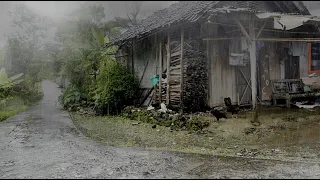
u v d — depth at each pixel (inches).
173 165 179.8
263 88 380.2
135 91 418.6
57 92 644.1
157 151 215.6
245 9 281.3
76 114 422.3
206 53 348.8
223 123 297.6
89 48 516.7
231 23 311.6
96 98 412.2
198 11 308.7
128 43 431.8
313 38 337.4
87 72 514.6
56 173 167.5
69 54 510.0
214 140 249.8
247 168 173.8
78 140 254.1
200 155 203.8
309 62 383.2
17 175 165.9
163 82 376.8
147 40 418.3
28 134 278.4
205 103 346.3
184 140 252.5
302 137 249.6
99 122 349.4
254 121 297.7
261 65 379.6
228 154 208.8
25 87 464.8
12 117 386.6
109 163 184.9
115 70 412.5
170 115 315.3
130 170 170.2
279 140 244.5
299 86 381.7
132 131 292.7
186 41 339.9
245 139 250.5
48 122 350.0
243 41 362.0
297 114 325.1
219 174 162.6
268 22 306.7
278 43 387.9
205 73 347.9
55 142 245.6
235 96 365.7
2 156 204.7
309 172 166.2
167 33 363.6
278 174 162.6
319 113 326.0
